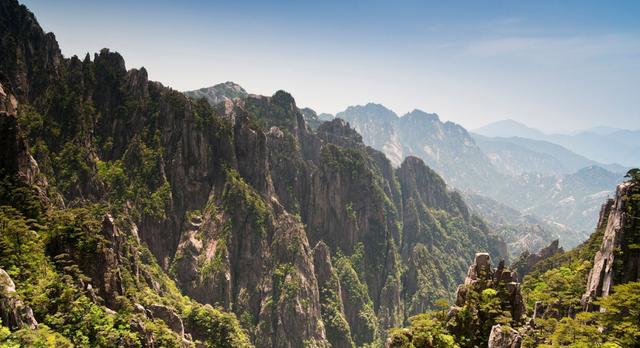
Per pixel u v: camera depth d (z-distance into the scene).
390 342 75.00
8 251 85.75
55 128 194.12
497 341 65.88
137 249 171.25
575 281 106.50
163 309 114.12
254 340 197.62
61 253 95.75
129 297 107.19
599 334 74.19
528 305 104.12
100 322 84.62
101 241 100.75
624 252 85.56
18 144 107.69
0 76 152.50
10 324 67.56
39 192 106.69
